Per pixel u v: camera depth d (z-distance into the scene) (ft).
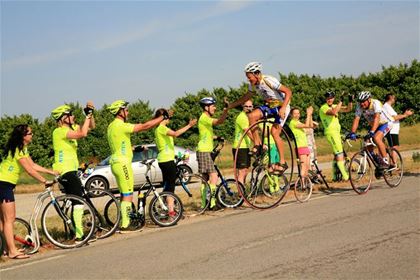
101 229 27.73
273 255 19.66
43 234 27.58
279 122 28.96
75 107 91.91
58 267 21.15
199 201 37.40
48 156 85.71
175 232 26.40
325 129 39.47
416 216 24.94
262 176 31.24
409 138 102.37
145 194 29.25
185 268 18.88
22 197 57.88
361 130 104.63
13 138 23.86
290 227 24.40
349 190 35.53
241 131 33.37
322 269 17.54
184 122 106.52
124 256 21.80
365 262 18.06
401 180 37.68
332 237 21.83
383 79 118.21
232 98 107.14
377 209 27.40
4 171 23.84
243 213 30.35
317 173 37.47
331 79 121.70
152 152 55.62
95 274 19.31
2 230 24.39
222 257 19.95
